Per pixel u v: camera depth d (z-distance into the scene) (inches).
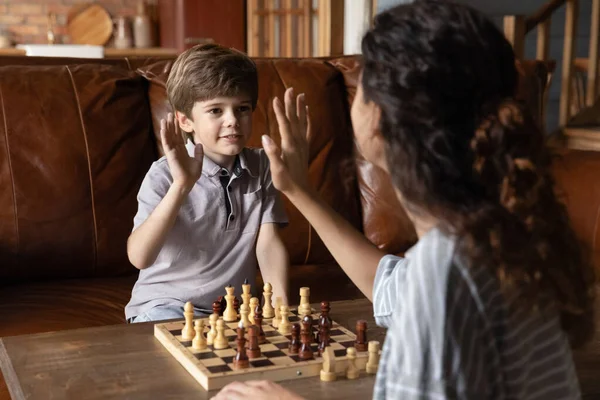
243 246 78.1
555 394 34.5
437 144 31.8
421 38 32.3
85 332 56.9
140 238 69.2
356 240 52.1
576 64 215.8
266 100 101.0
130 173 94.3
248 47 228.1
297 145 51.3
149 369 49.7
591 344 55.3
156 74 99.7
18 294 86.4
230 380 46.9
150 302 75.2
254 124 99.2
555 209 34.0
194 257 76.1
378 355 50.1
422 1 34.2
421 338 31.0
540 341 34.0
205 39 233.9
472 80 31.9
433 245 32.2
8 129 89.8
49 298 85.2
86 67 97.3
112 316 81.0
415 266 32.2
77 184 90.9
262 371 48.0
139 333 57.1
